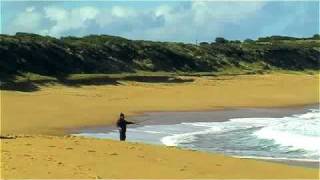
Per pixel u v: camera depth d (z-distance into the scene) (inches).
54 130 1250.6
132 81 2333.9
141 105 1818.4
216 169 625.3
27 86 2003.0
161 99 1990.7
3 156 611.2
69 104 1728.6
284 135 1154.0
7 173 536.4
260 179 589.0
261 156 905.5
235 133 1211.2
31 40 2426.2
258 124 1402.6
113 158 641.0
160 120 1481.3
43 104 1690.5
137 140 1098.1
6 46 2276.1
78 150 671.8
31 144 695.7
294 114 1697.8
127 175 567.8
